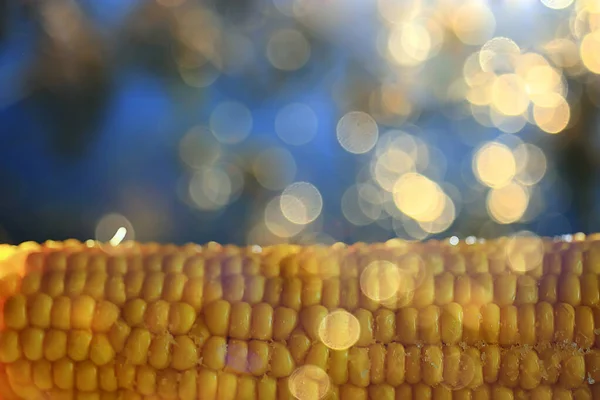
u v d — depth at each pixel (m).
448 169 0.54
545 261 0.26
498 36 0.50
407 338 0.26
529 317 0.26
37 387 0.26
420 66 0.52
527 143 0.53
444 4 0.50
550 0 0.48
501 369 0.26
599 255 0.26
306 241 0.50
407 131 0.54
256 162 0.54
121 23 0.50
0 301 0.26
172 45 0.50
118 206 0.52
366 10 0.51
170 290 0.26
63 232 0.50
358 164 0.54
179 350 0.26
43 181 0.52
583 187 0.51
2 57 0.50
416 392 0.26
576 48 0.48
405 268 0.26
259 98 0.55
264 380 0.26
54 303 0.26
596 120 0.50
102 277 0.26
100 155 0.53
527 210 0.52
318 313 0.26
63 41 0.50
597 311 0.26
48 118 0.52
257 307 0.26
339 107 0.54
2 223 0.50
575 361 0.26
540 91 0.50
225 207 0.53
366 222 0.52
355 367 0.26
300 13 0.51
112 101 0.53
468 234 0.51
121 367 0.26
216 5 0.50
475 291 0.26
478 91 0.51
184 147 0.54
